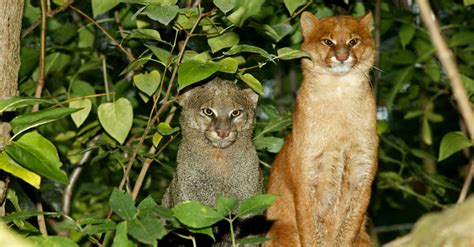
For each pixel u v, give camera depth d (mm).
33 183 1787
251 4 1991
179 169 2117
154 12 1914
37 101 1783
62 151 2510
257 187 2133
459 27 2594
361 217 2141
